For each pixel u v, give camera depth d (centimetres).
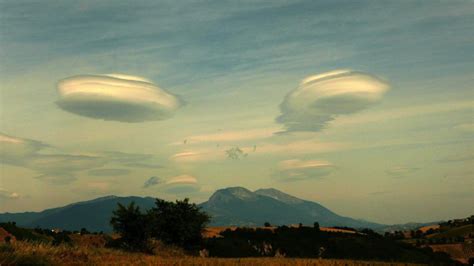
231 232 11800
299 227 12619
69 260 3006
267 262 3741
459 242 15325
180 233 7888
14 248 2670
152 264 3162
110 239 7831
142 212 7269
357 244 11131
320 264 3753
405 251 11319
